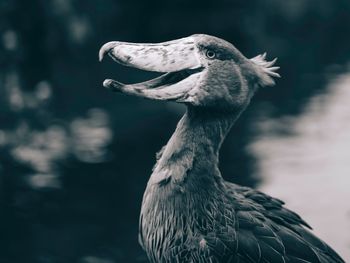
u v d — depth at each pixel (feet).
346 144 62.34
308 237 23.93
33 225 43.91
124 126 64.80
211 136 23.25
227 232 22.99
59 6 77.97
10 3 74.28
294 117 73.31
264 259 22.74
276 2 116.98
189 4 94.73
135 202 47.32
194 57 22.72
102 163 54.34
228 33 98.63
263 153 59.67
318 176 53.62
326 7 129.49
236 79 23.07
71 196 47.91
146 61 22.34
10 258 40.01
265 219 23.52
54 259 39.60
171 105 72.08
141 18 89.61
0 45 73.46
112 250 40.88
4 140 58.90
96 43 81.56
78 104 70.74
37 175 51.44
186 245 23.03
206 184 23.17
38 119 65.62
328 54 112.57
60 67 76.43
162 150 24.29
